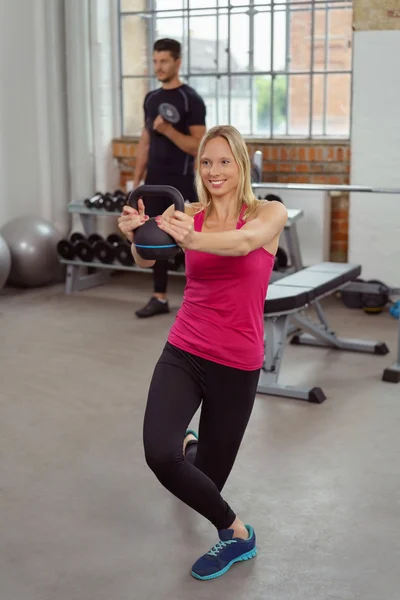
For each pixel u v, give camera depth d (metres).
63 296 5.37
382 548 2.27
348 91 5.25
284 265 4.84
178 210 1.81
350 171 4.98
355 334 4.39
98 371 3.82
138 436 3.07
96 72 5.66
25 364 3.93
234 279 1.95
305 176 5.30
